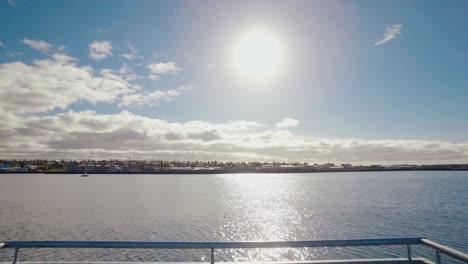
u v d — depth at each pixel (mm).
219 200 104562
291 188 179625
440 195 114812
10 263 4844
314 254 35562
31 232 47156
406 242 4988
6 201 96562
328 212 70688
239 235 46312
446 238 41281
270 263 5125
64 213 69000
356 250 35969
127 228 50969
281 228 51688
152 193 138000
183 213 70375
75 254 35562
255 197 117938
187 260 34094
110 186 197750
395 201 93750
